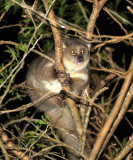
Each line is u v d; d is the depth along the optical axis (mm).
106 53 9562
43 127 7562
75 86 7539
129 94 4785
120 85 9797
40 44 9352
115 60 10469
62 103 7176
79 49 7562
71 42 7777
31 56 8992
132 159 6770
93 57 9289
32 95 7996
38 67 7465
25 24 8492
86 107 7207
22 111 7570
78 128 5777
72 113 5805
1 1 7574
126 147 5172
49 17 5023
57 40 5207
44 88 7453
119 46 10352
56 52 5348
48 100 7684
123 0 9695
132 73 4164
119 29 10039
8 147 5777
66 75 5629
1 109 7703
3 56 8656
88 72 7797
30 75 7863
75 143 7832
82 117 7086
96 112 7555
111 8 9094
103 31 10172
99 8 6344
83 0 9945
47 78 7051
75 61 7422
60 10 9789
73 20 9930
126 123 9258
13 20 9336
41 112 8352
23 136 6535
